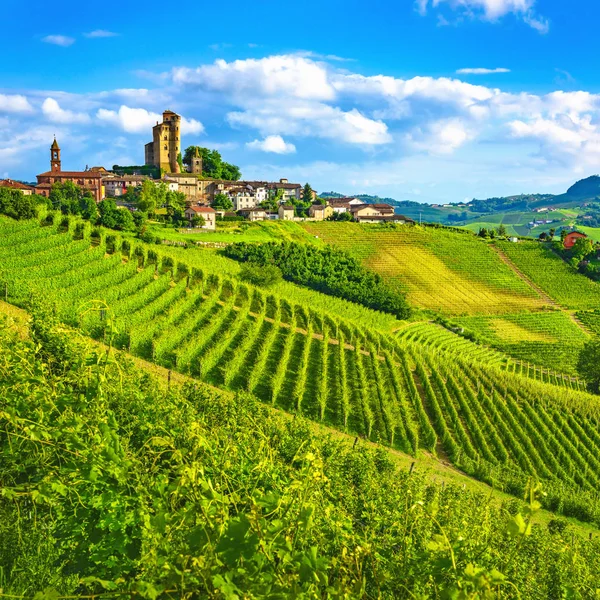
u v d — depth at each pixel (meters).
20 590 5.65
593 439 45.72
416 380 49.91
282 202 149.00
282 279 77.50
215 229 105.50
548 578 12.32
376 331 60.28
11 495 5.36
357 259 106.62
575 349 81.38
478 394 48.16
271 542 4.25
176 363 38.12
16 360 7.75
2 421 6.64
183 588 4.10
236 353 41.97
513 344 80.94
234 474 6.70
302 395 40.75
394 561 6.18
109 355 7.38
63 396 6.58
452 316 90.25
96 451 5.57
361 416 40.16
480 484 34.84
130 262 53.66
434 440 38.53
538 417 45.50
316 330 55.88
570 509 33.97
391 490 16.56
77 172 121.88
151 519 4.75
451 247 119.38
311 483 4.92
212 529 4.48
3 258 48.94
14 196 62.78
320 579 4.35
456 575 4.63
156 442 5.88
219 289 56.66
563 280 110.44
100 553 5.32
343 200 169.75
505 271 112.12
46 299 15.07
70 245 54.78
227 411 18.94
